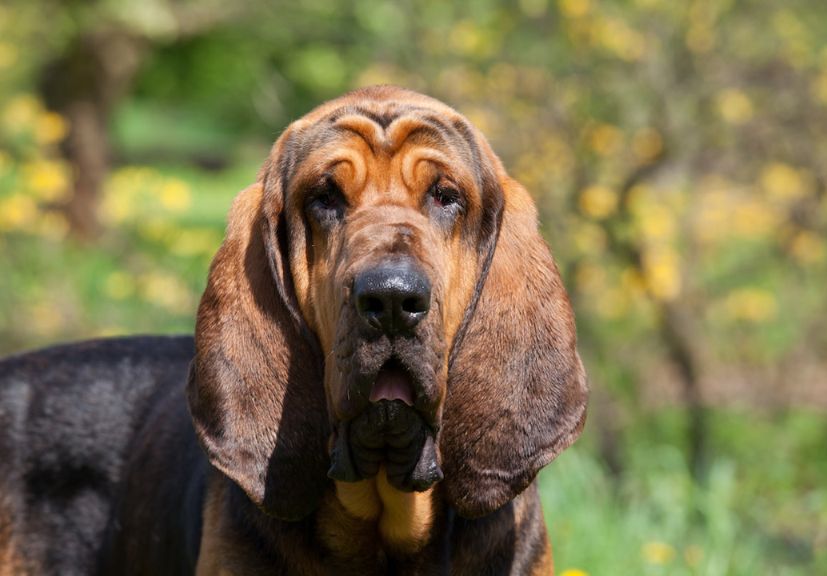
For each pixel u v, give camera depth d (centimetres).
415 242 420
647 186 1173
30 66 1767
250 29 1531
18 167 1295
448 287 445
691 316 1257
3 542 549
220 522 472
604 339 1262
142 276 1280
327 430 453
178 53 3306
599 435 1190
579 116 1156
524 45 1155
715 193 1234
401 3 1168
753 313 1331
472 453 458
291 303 453
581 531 757
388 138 449
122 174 1725
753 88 1180
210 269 468
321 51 1301
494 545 469
